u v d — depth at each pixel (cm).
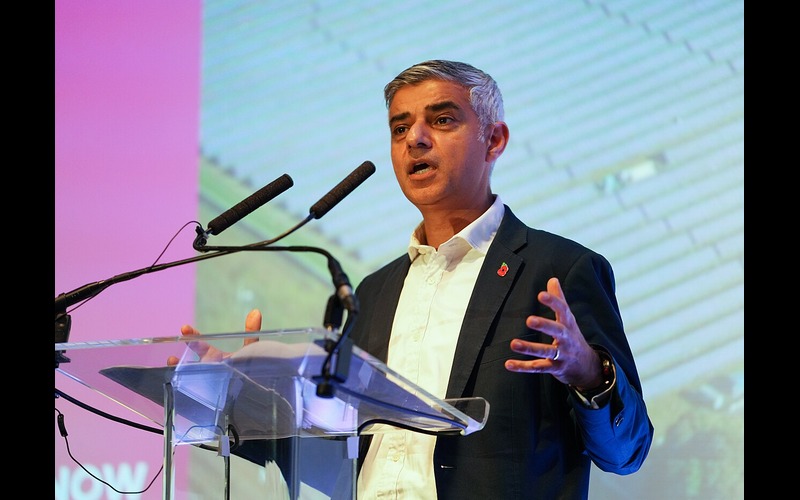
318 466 289
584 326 352
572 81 549
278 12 588
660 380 514
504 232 385
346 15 581
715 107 532
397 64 572
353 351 250
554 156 543
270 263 560
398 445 358
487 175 405
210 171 576
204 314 560
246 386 272
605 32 551
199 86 585
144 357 269
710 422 507
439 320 375
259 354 254
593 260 368
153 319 559
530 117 549
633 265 526
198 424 303
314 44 582
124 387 298
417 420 298
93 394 544
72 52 585
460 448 344
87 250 567
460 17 569
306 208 566
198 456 338
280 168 572
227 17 589
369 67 575
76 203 571
